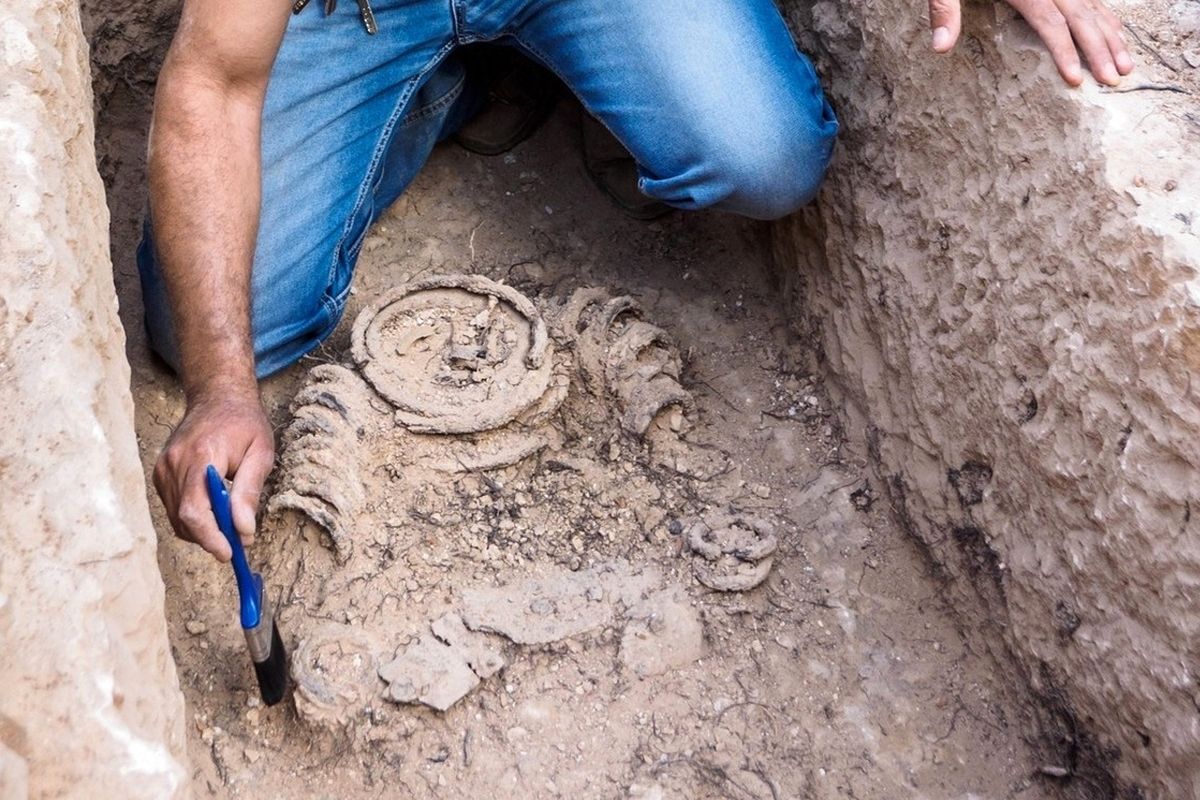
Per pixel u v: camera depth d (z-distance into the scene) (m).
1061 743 1.57
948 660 1.68
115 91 2.13
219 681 1.57
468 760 1.52
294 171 1.79
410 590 1.65
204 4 1.53
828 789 1.54
